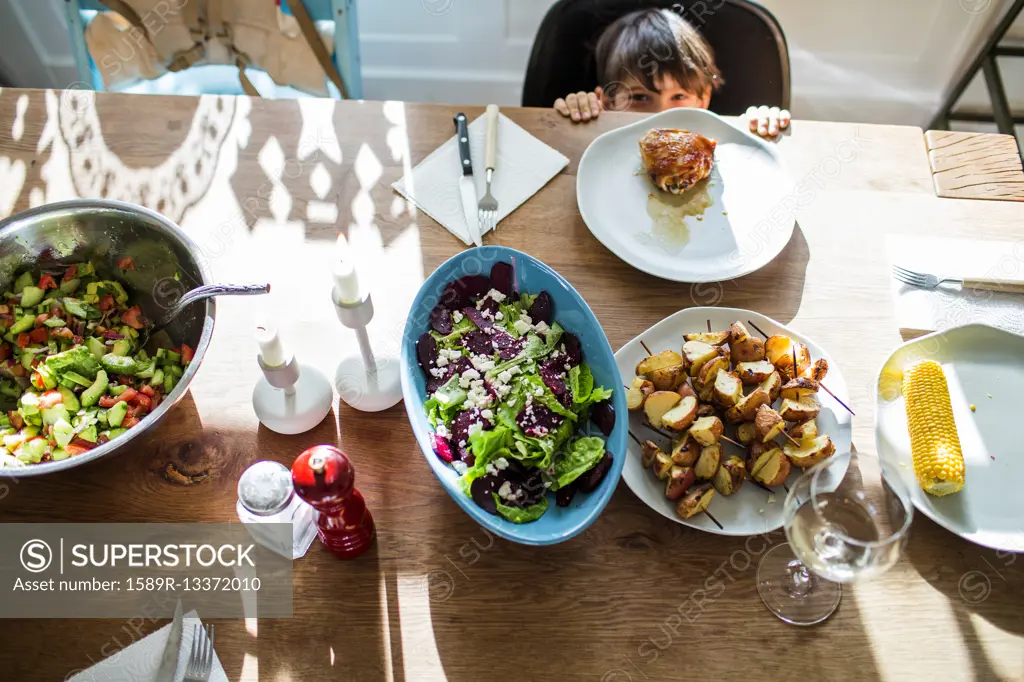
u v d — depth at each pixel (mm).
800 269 1208
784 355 1048
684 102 1657
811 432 986
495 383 959
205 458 1019
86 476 1000
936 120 2320
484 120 1351
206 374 1077
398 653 896
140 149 1286
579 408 961
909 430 1013
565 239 1230
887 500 972
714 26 1585
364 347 989
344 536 899
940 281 1171
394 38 2266
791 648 903
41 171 1254
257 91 1646
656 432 1027
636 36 1569
